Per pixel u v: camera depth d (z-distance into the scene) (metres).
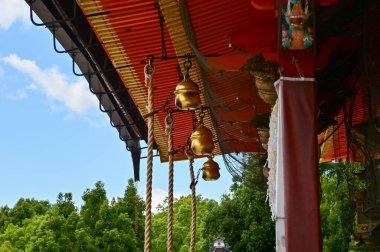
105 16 9.28
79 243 36.72
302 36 6.43
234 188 32.31
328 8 7.00
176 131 15.92
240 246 30.86
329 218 24.69
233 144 13.52
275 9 6.79
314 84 6.68
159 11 8.86
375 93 7.49
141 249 38.91
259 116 10.81
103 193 39.16
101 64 12.00
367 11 7.41
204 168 12.56
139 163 17.28
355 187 10.19
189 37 8.44
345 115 9.91
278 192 6.53
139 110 14.12
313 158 6.51
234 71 9.38
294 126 6.60
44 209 53.22
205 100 12.52
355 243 11.68
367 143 8.51
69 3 9.74
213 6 8.28
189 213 49.12
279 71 7.03
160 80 12.14
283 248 6.41
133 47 10.44
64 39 11.30
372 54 7.43
